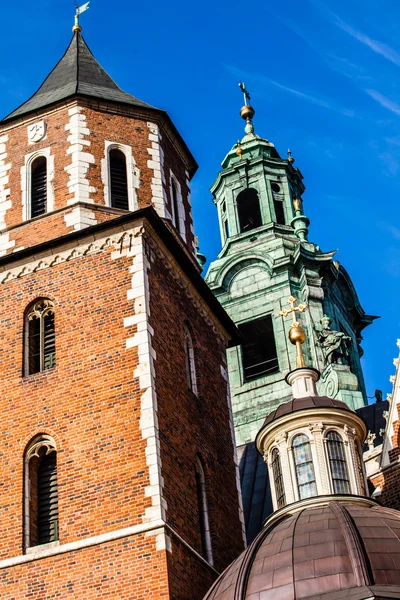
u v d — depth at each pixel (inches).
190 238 1595.7
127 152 1539.1
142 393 1293.1
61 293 1392.7
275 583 1096.8
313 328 2100.1
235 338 1638.8
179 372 1405.0
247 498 1787.6
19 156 1536.7
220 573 1330.0
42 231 1457.9
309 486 1343.5
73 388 1321.4
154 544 1196.5
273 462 1392.7
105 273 1387.8
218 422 1492.4
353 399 1948.8
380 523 1154.7
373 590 1042.7
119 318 1350.9
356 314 2336.4
